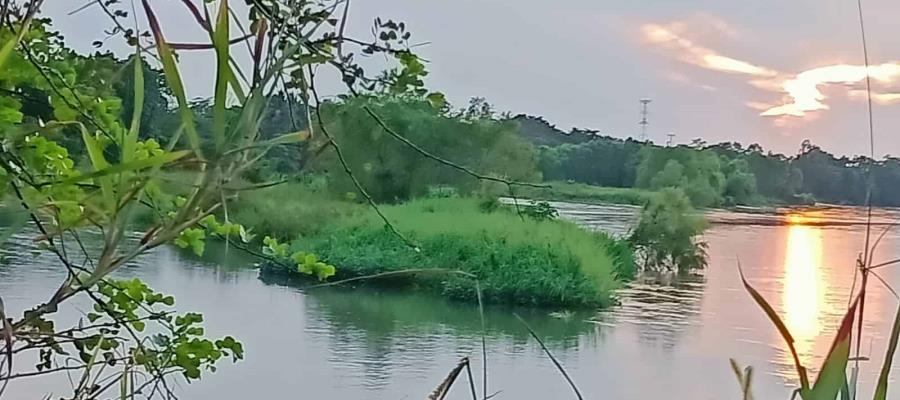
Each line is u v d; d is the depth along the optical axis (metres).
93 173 0.45
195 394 1.45
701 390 1.56
